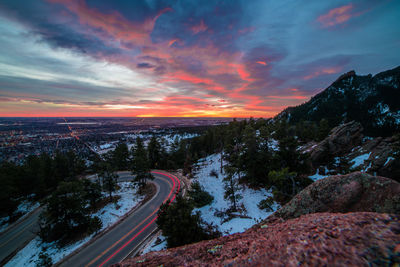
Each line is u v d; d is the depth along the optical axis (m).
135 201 35.19
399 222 2.74
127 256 20.23
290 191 25.89
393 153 22.45
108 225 26.72
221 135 67.62
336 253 2.53
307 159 28.73
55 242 24.42
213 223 23.06
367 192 4.92
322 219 3.65
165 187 42.34
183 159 69.00
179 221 18.02
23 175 40.19
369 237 2.61
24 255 23.16
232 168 28.45
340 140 35.09
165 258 4.49
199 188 31.88
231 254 3.79
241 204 26.33
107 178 37.16
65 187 25.22
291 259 2.79
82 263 19.58
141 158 41.50
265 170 30.89
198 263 3.82
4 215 33.31
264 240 3.90
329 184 5.62
